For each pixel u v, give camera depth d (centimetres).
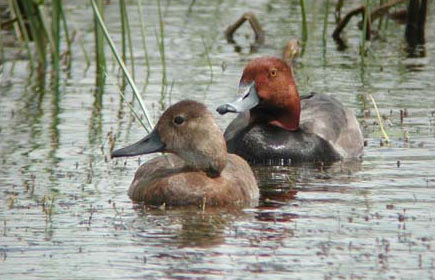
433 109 1653
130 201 1201
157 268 964
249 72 1458
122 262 983
